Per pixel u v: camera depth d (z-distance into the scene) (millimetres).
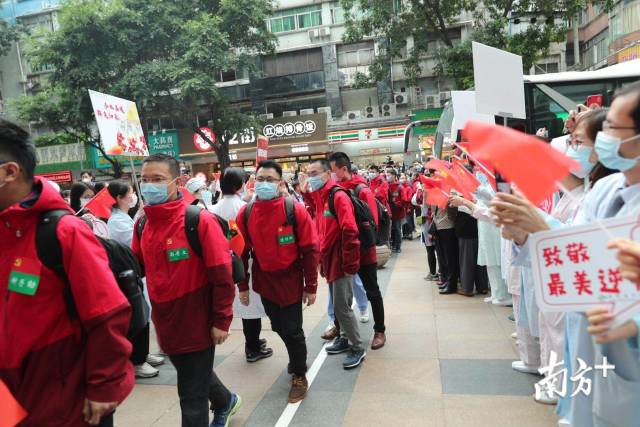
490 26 12172
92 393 1439
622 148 1313
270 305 3133
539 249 1279
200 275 2299
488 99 2799
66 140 22062
